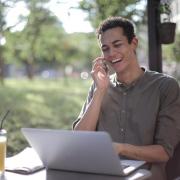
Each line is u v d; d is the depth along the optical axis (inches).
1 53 462.9
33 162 85.0
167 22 126.3
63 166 78.9
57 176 76.8
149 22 128.6
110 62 95.6
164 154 89.2
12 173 79.4
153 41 128.3
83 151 73.4
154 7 127.7
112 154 70.8
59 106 417.1
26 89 567.5
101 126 97.1
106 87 96.7
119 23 94.9
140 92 95.3
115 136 95.7
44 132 73.8
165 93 94.4
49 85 732.7
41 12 309.6
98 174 76.1
